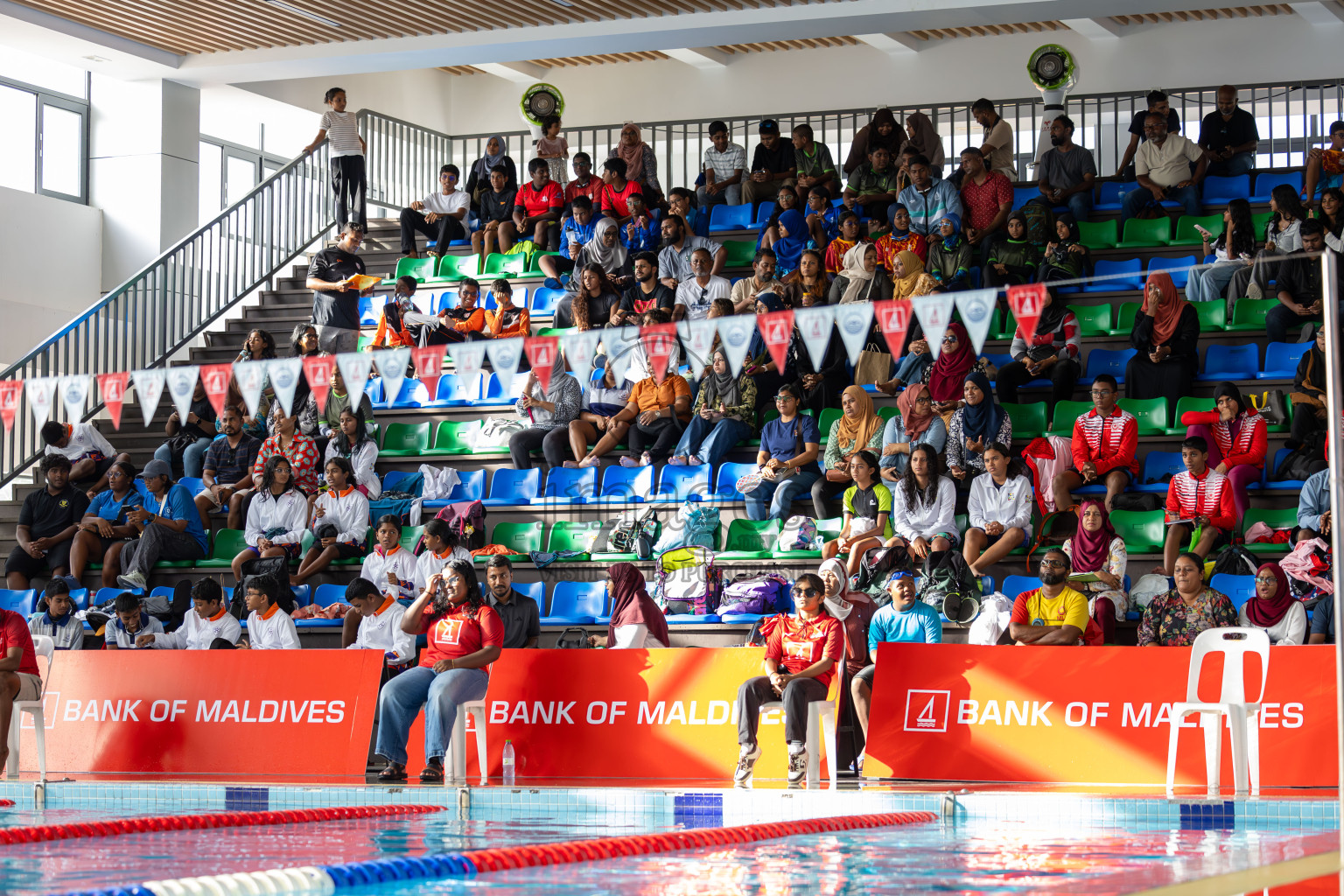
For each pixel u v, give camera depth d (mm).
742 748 7496
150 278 14328
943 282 12359
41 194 15797
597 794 7035
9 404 7113
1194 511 9375
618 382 12125
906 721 7770
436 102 20500
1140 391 10961
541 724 8250
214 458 12070
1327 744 7047
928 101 18500
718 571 9984
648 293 12914
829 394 11539
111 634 9828
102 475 12500
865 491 9984
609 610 9977
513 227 15031
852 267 12016
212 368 6930
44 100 16078
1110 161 17734
